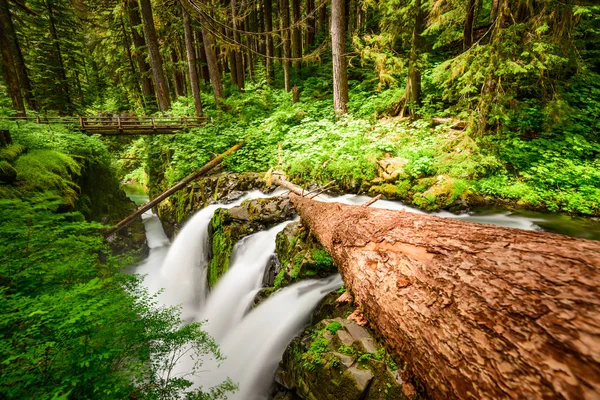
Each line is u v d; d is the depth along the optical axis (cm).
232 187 933
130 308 309
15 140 736
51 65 1852
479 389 110
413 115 901
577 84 747
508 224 508
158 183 1320
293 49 1734
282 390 326
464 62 595
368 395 218
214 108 1669
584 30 802
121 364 253
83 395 208
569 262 118
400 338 171
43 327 232
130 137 2241
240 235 663
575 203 543
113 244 934
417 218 238
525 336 103
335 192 745
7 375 192
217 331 548
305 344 298
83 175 885
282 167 903
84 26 2150
